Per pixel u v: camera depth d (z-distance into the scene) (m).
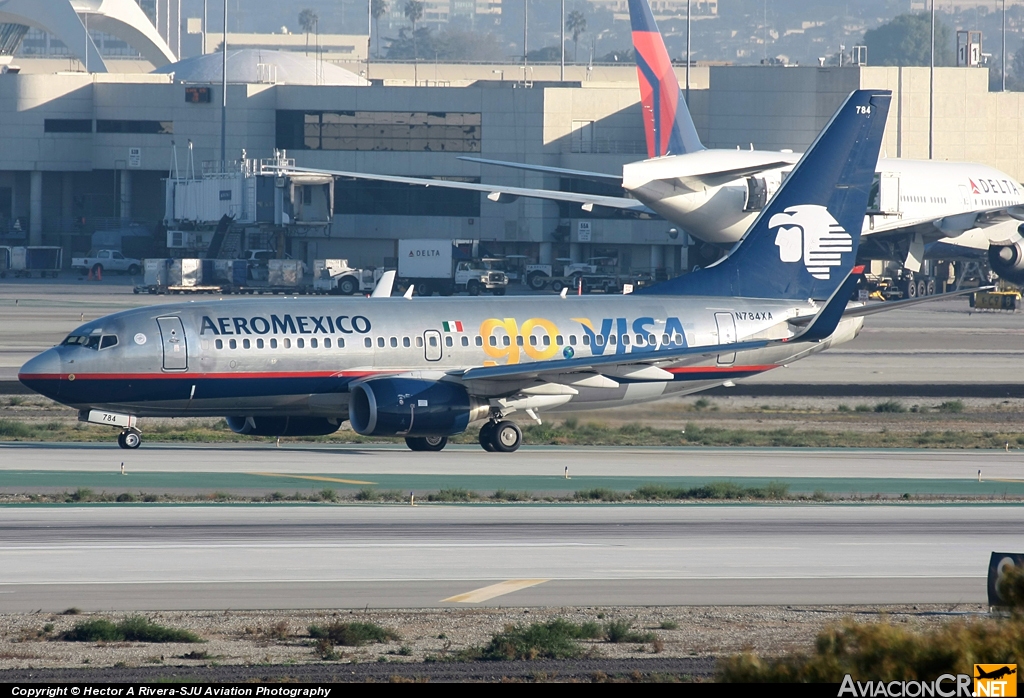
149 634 83.25
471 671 76.38
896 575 105.19
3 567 101.31
